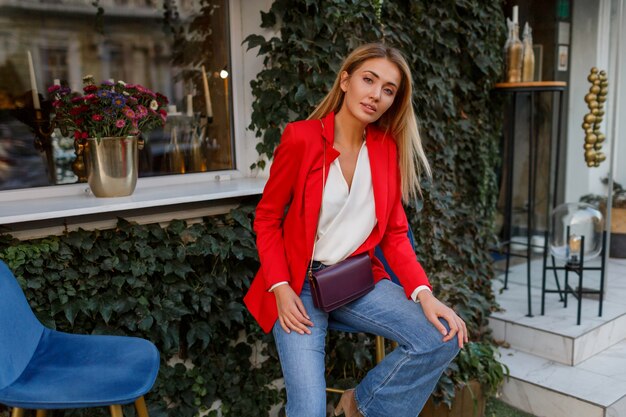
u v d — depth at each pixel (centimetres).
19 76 246
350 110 171
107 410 204
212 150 263
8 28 243
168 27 269
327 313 178
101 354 163
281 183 175
